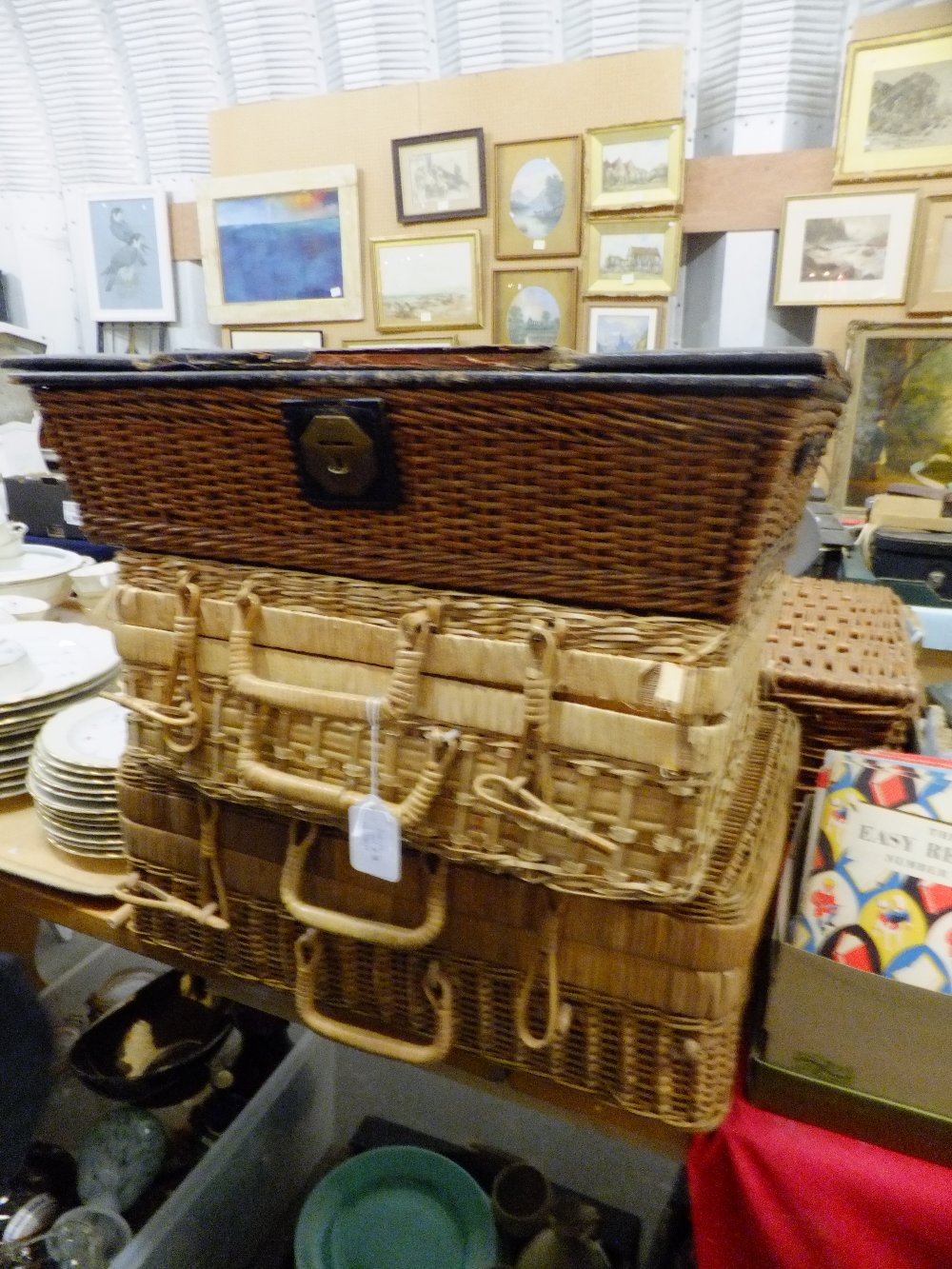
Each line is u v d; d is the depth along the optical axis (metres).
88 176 2.31
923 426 1.76
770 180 1.76
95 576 1.57
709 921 0.61
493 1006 0.70
